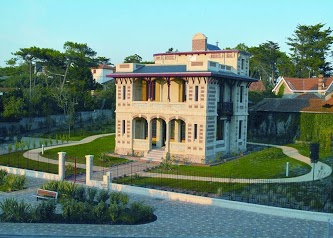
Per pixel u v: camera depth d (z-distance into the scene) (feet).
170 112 139.33
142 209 74.54
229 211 80.74
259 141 186.80
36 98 223.92
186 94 137.49
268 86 341.00
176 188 98.22
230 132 152.46
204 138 133.69
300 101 192.95
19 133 204.95
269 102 200.64
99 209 73.56
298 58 324.80
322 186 97.71
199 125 134.31
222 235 67.00
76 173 114.52
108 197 83.15
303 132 181.57
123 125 149.48
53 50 281.74
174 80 144.25
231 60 155.33
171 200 88.58
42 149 149.18
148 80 146.51
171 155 139.54
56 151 150.92
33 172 111.55
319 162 128.98
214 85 137.08
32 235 65.31
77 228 69.15
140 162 135.33
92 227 69.87
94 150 155.22
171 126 146.41
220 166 127.34
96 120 253.65
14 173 114.62
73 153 147.95
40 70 350.23
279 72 368.27
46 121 223.30
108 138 187.52
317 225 72.38
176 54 167.43
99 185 98.94
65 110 234.79
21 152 149.07
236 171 117.91
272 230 69.56
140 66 154.30
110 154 148.66
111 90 286.66
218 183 102.63
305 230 69.67
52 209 74.23
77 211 73.56
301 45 320.29
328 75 320.09
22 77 303.48
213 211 80.59
